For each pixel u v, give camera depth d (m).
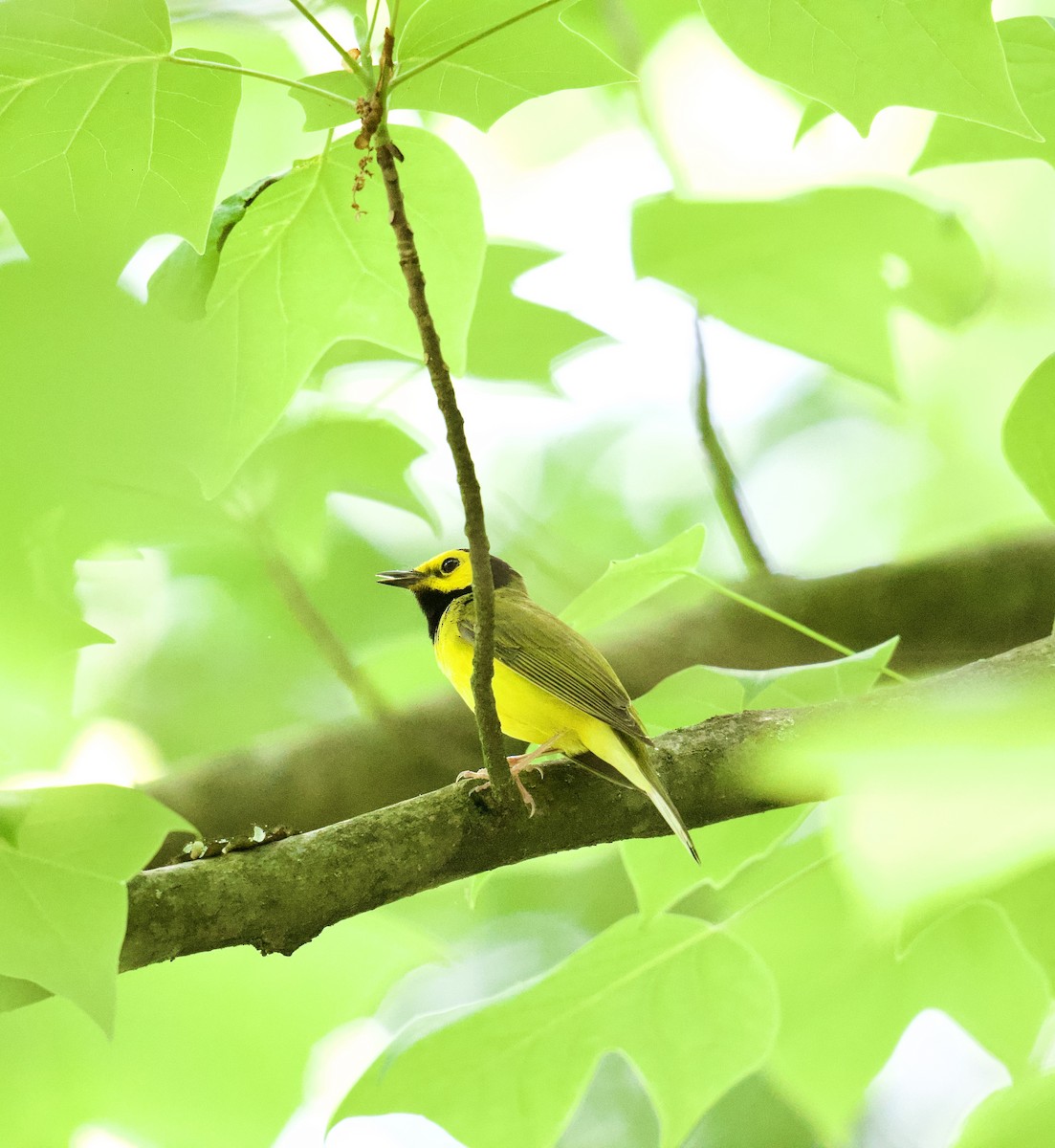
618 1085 14.31
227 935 7.60
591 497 16.77
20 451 9.40
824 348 13.07
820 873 9.72
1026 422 8.48
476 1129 8.73
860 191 12.48
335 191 8.40
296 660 15.37
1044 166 14.70
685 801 8.67
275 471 12.16
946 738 7.73
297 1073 11.62
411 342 9.00
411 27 7.14
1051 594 11.98
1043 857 5.68
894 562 12.22
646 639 12.38
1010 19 9.87
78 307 8.60
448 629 11.05
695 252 12.58
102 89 7.49
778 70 7.14
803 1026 9.60
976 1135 6.56
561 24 7.30
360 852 7.96
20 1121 11.21
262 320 8.93
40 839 6.32
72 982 6.21
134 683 15.16
